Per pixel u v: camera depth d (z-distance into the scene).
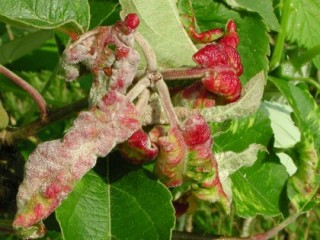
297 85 0.24
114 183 0.18
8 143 0.18
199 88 0.17
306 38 0.25
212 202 0.17
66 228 0.16
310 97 0.23
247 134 0.21
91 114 0.15
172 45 0.19
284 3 0.24
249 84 0.17
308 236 0.39
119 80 0.15
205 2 0.21
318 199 0.22
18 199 0.15
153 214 0.17
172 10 0.19
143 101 0.15
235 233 0.38
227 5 0.21
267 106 0.25
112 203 0.17
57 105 0.27
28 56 0.27
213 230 0.38
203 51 0.17
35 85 0.34
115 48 0.15
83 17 0.18
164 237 0.17
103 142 0.15
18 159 0.19
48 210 0.15
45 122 0.18
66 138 0.15
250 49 0.21
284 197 0.22
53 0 0.18
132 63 0.15
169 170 0.16
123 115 0.15
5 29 0.24
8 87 0.26
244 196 0.21
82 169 0.15
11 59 0.25
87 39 0.16
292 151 0.22
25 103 0.35
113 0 0.21
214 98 0.17
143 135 0.16
